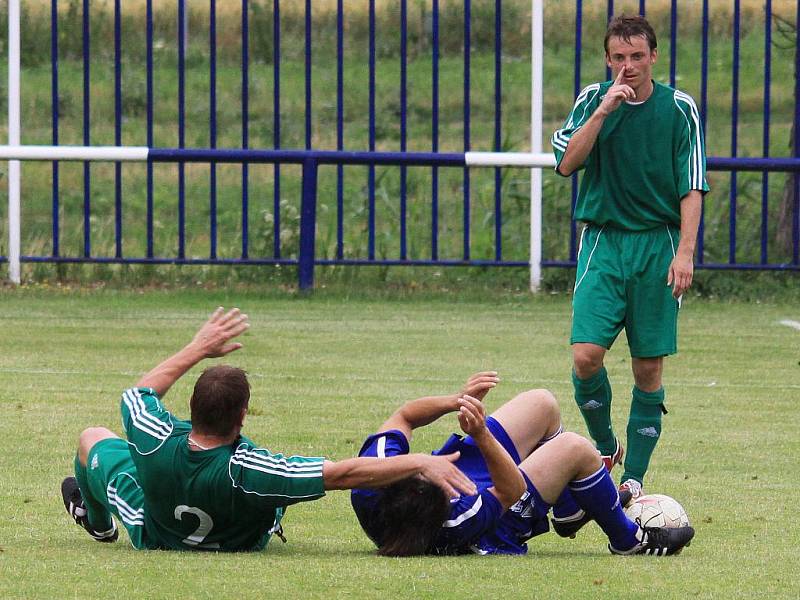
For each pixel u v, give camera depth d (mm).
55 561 17016
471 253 61156
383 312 44688
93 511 18328
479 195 67312
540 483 18031
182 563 16828
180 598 15336
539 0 47531
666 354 22734
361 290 48625
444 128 78188
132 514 17703
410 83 85438
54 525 19812
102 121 79062
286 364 34969
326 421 28125
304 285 47781
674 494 22688
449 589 15891
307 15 47656
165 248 63156
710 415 29531
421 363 35344
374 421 28172
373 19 48031
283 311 44594
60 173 72500
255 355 36250
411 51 90688
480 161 47062
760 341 39656
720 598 15977
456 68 88062
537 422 18984
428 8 93438
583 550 19141
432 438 26812
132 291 48375
